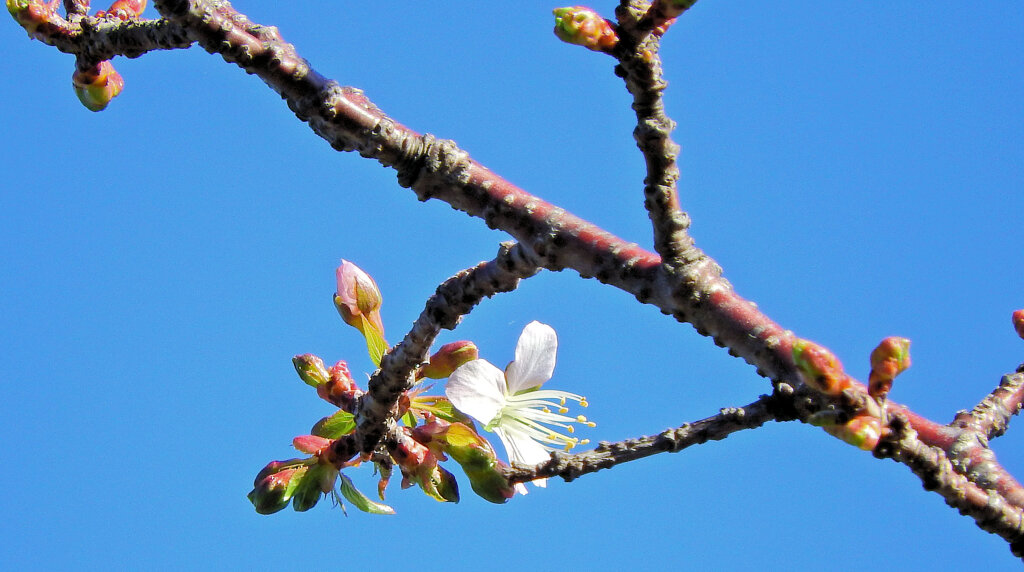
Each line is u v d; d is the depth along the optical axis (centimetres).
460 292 42
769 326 40
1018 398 43
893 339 38
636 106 39
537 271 42
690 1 38
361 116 42
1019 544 39
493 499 44
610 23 39
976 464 41
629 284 40
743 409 41
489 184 42
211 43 42
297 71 42
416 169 42
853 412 38
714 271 40
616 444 42
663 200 39
